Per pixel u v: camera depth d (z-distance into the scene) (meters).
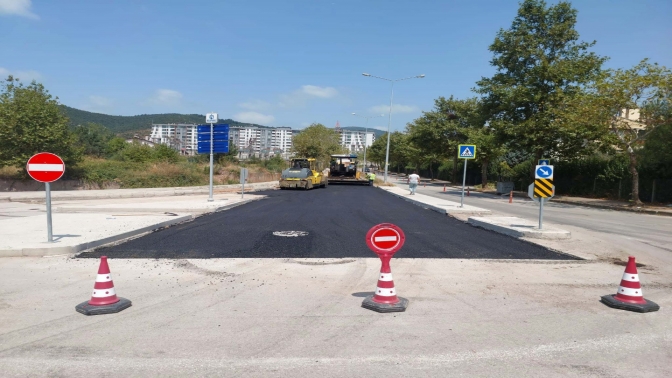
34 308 5.94
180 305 6.12
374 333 5.21
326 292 6.84
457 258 9.44
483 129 42.22
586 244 11.48
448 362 4.48
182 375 4.13
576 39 31.45
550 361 4.54
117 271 7.94
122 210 17.12
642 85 22.92
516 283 7.57
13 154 25.89
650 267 9.07
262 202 22.08
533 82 30.86
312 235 11.92
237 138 169.25
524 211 21.42
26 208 18.53
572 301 6.61
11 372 4.14
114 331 5.17
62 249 9.28
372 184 42.88
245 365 4.35
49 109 26.52
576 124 26.44
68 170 28.77
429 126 54.91
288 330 5.27
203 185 33.53
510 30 32.50
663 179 25.77
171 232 12.19
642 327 5.55
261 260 8.90
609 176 29.67
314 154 69.69
